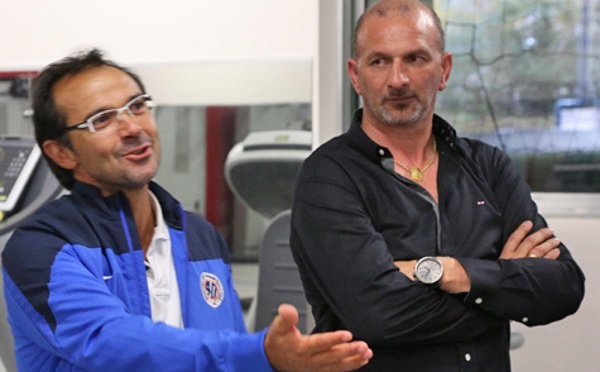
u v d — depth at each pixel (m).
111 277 1.64
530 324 2.03
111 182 1.69
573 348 2.86
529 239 2.10
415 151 2.14
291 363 1.41
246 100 2.73
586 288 2.86
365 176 2.05
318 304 2.09
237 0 2.75
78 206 1.69
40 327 1.55
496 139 3.13
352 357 1.40
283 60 2.71
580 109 3.08
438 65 2.08
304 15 2.71
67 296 1.53
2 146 2.86
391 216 2.03
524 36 3.09
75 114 1.68
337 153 2.10
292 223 2.12
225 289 1.86
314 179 2.06
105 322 1.51
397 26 2.05
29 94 2.87
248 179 2.73
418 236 2.03
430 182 2.12
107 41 2.85
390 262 1.97
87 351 1.49
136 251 1.69
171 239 1.80
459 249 2.05
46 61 2.90
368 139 2.07
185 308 1.75
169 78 2.77
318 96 2.71
